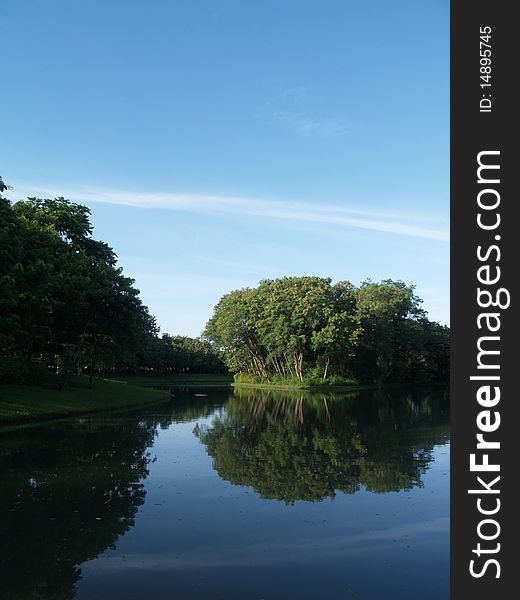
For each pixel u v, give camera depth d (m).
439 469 15.16
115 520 10.30
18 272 25.28
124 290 37.91
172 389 68.62
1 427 23.69
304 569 7.99
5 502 11.56
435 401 46.38
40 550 8.72
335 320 68.69
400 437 22.06
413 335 83.31
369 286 84.75
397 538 9.34
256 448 19.06
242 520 10.33
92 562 8.22
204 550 8.75
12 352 36.38
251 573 7.84
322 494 12.33
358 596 7.09
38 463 15.84
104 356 41.12
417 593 7.21
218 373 117.94
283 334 70.81
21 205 39.19
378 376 81.50
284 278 82.06
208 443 20.22
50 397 32.59
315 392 63.16
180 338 122.50
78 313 37.03
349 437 22.11
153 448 18.86
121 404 36.44
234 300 84.12
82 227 42.81
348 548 8.85
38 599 6.95
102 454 17.45
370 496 12.11
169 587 7.35
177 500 11.76
